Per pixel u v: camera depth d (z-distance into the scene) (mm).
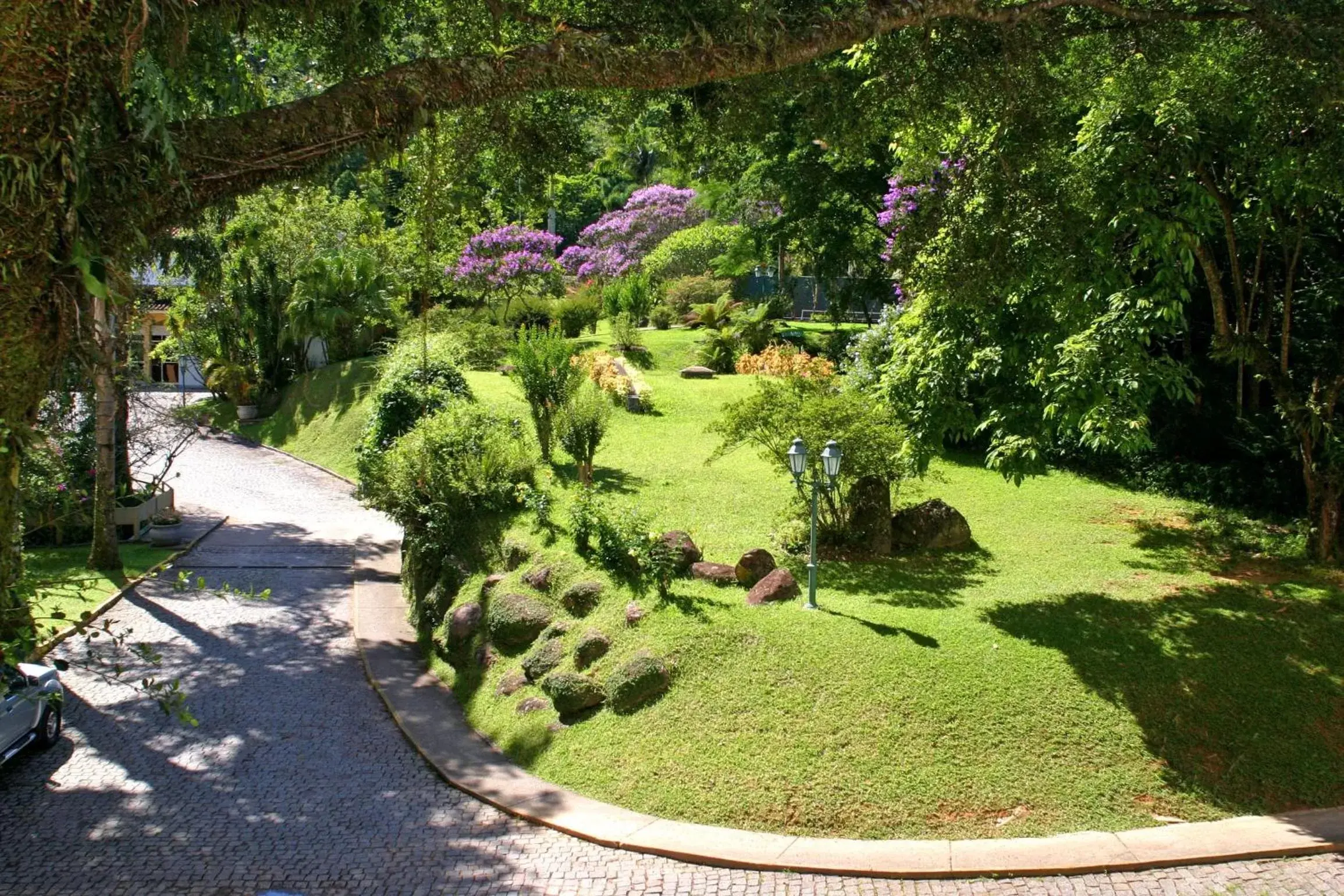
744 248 35688
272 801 8539
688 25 7008
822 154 25172
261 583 16406
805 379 13445
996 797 7570
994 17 8023
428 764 9352
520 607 11367
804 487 13102
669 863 7270
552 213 45375
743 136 9719
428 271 10703
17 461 3938
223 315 33562
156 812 8344
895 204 19828
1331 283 12219
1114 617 9852
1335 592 10250
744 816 7734
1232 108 10031
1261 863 6777
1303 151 9969
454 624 11992
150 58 4516
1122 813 7379
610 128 10211
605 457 18844
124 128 4547
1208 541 13023
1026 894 6594
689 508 15070
